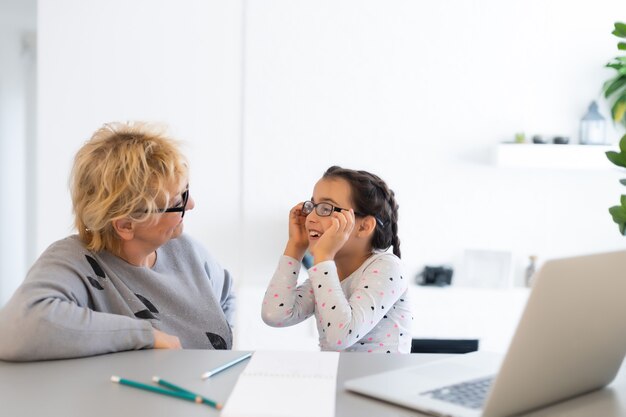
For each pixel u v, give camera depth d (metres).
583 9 4.02
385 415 1.07
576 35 4.03
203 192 3.89
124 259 1.75
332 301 1.63
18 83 5.65
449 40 3.96
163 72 3.83
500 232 4.05
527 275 3.97
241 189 3.91
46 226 3.79
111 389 1.19
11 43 5.45
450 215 4.02
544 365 1.07
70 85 3.78
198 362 1.35
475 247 4.04
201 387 1.19
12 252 5.57
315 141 3.93
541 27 4.01
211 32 3.85
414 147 3.98
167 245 1.90
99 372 1.28
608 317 1.14
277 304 1.80
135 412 1.08
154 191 1.61
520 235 4.06
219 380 1.23
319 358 1.35
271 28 3.88
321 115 3.92
